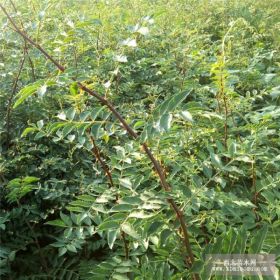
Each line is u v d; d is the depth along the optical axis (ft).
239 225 7.34
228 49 10.66
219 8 21.22
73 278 8.43
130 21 14.56
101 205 6.40
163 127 4.61
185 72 13.65
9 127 11.14
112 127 5.97
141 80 14.34
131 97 13.00
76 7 19.16
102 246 8.37
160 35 17.25
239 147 7.07
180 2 22.45
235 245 5.02
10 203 8.91
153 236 6.48
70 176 9.76
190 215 5.99
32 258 8.90
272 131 9.09
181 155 8.58
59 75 5.46
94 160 10.21
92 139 6.83
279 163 8.82
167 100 4.82
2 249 8.09
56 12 15.20
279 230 6.32
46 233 9.04
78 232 7.31
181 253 6.09
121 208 4.96
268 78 13.70
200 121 9.22
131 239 6.86
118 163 7.00
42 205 9.37
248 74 13.58
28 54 11.70
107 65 12.65
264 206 6.76
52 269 8.52
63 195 9.16
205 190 5.94
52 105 11.57
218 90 9.37
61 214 7.47
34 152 10.34
